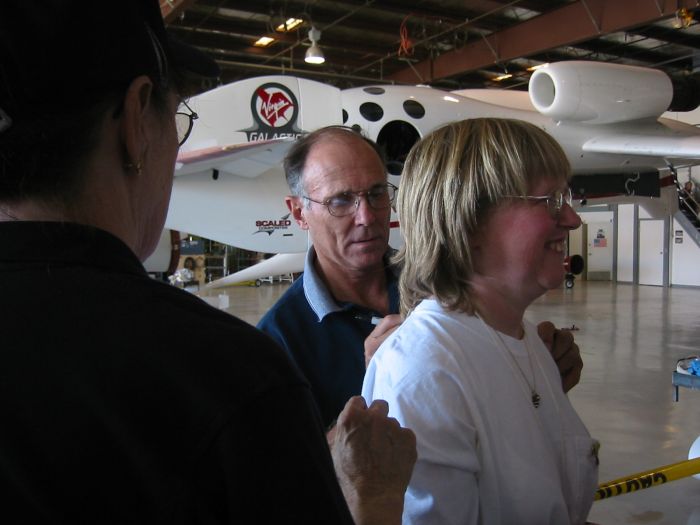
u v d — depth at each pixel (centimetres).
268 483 48
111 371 48
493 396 98
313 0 1095
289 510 48
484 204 103
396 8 1114
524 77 1566
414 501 92
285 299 165
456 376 95
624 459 351
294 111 651
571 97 777
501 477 95
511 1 1087
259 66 1293
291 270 697
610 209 1755
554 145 104
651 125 880
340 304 161
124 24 54
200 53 71
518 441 98
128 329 50
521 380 104
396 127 698
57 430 47
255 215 634
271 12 1114
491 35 1207
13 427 47
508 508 96
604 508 288
